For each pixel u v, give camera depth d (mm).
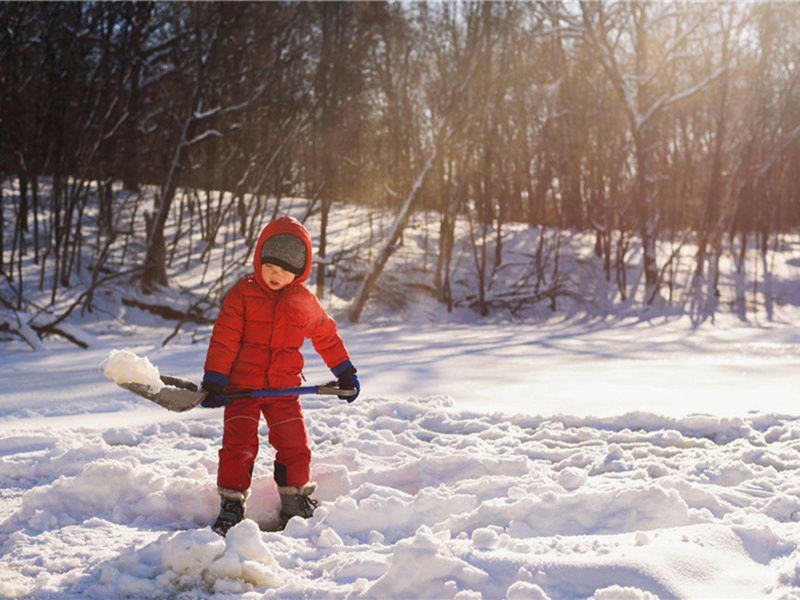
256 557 2959
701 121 38250
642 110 30312
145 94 27875
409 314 24609
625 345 14180
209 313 21703
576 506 3469
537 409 6547
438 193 28312
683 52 31953
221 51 24625
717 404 6797
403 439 5379
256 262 3979
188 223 29641
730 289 28953
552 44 29844
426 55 25891
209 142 27656
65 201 22547
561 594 2613
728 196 30406
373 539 3379
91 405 6785
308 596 2760
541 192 35531
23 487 4348
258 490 4164
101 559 3139
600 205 32094
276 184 28047
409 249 29391
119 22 23719
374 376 8617
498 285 28062
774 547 3053
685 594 2578
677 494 3500
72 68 22719
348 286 25797
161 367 9125
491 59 25250
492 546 3061
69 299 20984
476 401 6984
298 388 3902
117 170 26016
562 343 14648
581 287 28734
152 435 5516
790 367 9984
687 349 13375
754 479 4156
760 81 30422
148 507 3805
